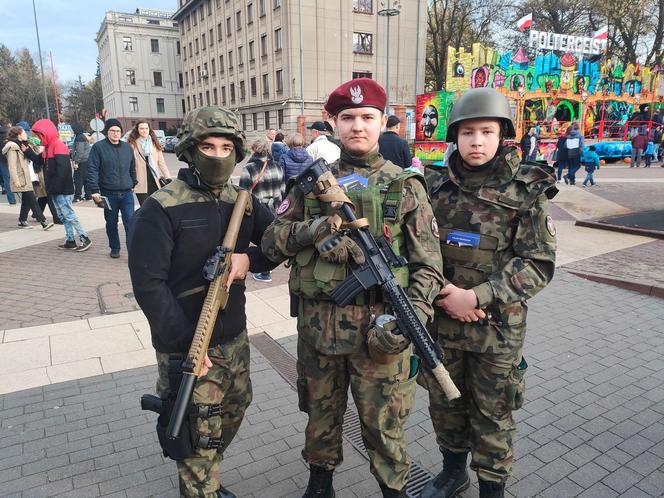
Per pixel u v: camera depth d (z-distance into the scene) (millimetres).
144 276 1899
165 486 2533
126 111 62531
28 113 61906
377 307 1944
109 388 3484
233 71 42531
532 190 2039
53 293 5434
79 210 11391
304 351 2121
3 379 3594
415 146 21688
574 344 4117
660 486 2496
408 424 3088
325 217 1914
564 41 23703
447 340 2225
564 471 2613
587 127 22562
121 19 61438
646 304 5012
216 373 2107
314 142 6582
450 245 2197
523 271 2033
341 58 34594
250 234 2277
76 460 2727
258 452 2814
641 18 30109
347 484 2551
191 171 2072
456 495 2475
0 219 10344
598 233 7879
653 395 3342
